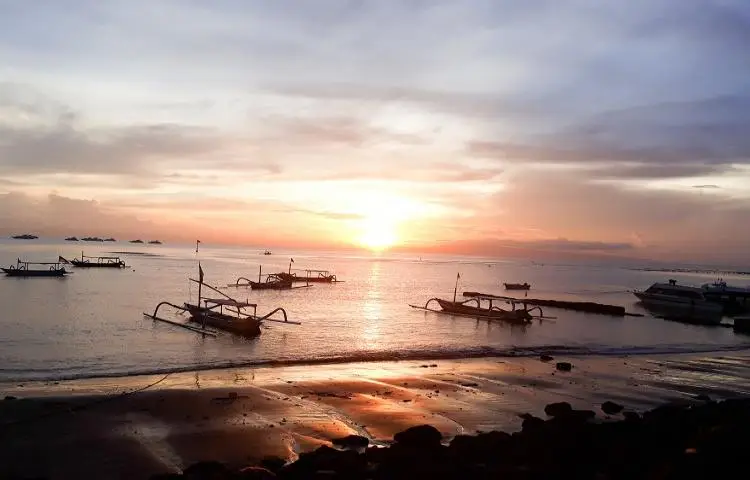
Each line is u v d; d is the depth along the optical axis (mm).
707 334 66938
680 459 17719
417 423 25047
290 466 18422
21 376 33156
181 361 38969
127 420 24000
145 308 68500
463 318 72812
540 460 19109
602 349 50594
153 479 17609
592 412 27000
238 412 25656
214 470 18297
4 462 19359
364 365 39031
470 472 17609
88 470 18969
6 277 116938
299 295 103062
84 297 81250
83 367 36156
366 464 18844
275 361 39406
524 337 58094
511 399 30047
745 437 19109
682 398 32188
